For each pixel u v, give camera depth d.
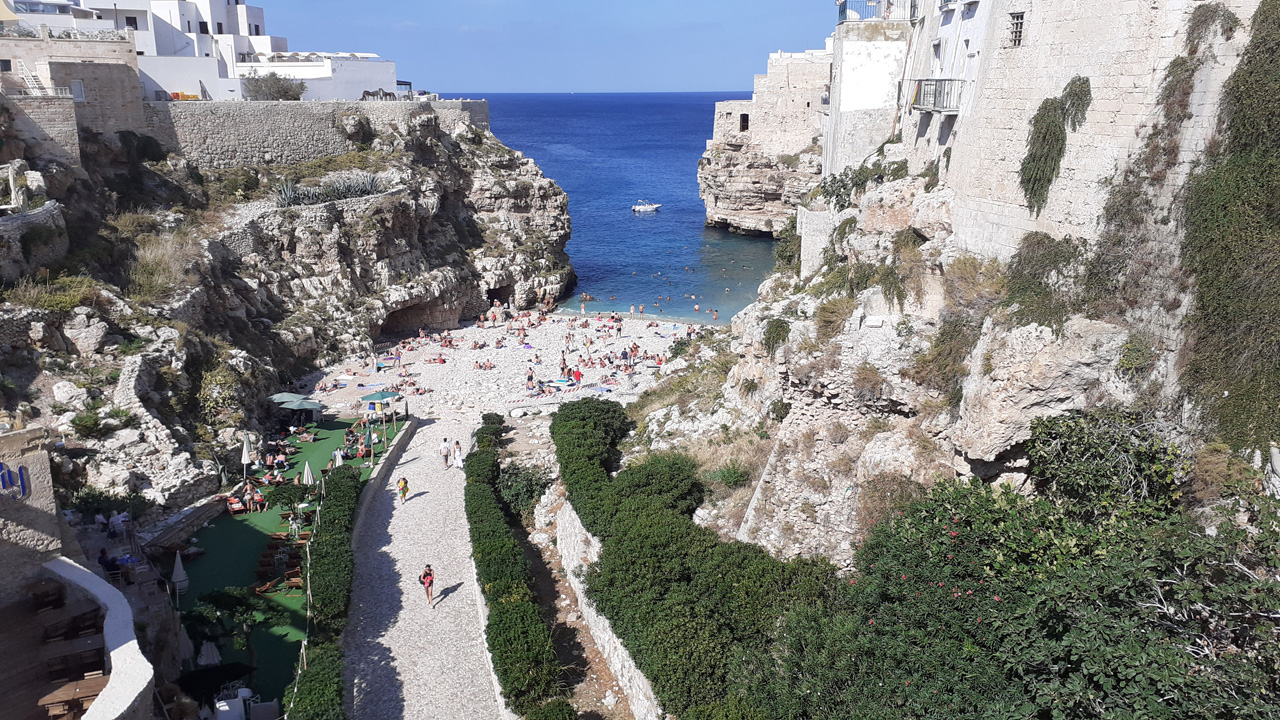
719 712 19.94
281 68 90.06
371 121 80.62
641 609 24.25
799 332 28.12
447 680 26.19
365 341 64.00
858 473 25.53
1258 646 14.82
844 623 20.00
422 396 55.09
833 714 18.28
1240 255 18.30
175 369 41.97
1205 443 18.72
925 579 18.58
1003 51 25.11
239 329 54.16
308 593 28.77
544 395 54.72
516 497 37.50
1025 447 22.19
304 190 67.94
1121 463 19.55
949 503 19.98
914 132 33.50
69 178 53.19
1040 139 23.23
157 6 82.69
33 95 53.12
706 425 35.34
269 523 36.41
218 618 26.94
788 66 110.50
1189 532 16.47
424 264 73.75
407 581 31.77
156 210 59.28
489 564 29.97
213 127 68.50
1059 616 15.94
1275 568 14.83
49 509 19.98
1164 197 20.19
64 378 38.69
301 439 46.34
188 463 37.84
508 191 86.19
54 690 17.31
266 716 23.69
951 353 24.62
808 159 107.94
